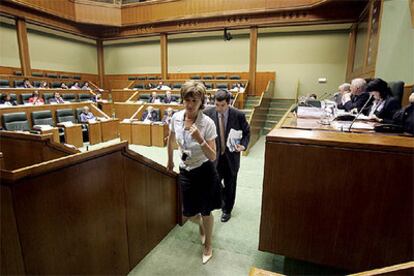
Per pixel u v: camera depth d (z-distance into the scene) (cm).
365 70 558
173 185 207
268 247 135
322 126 159
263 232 134
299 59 882
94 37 1015
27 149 176
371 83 224
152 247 183
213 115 201
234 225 216
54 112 546
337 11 735
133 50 1094
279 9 775
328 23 761
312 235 126
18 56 852
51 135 171
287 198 126
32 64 891
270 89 820
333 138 120
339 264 124
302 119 198
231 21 841
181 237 199
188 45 1009
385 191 111
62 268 110
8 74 814
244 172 365
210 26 868
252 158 443
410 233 110
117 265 147
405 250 112
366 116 214
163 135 533
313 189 121
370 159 111
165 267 165
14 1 741
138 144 553
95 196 126
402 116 166
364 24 618
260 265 166
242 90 760
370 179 112
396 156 107
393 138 121
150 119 579
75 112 582
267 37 904
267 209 131
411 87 296
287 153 123
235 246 187
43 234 100
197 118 144
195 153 149
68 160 107
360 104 261
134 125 550
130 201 154
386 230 114
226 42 959
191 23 889
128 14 954
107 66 1142
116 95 880
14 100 595
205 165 154
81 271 121
